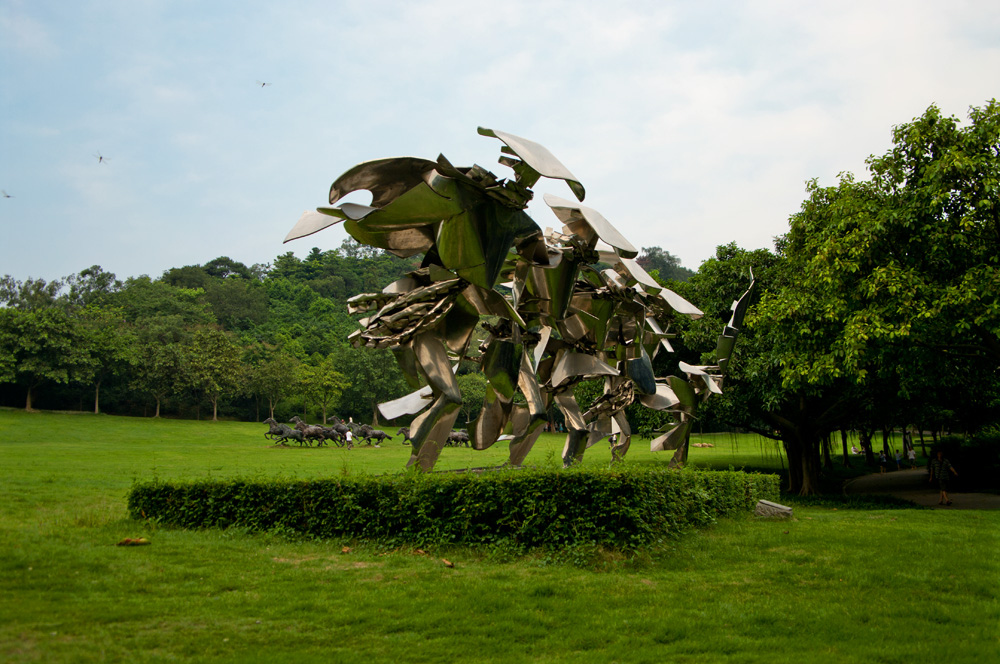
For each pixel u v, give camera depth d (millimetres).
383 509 9438
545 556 8578
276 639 5770
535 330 12812
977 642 6012
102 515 11125
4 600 6359
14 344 57531
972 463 25672
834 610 6891
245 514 10195
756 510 12992
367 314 10938
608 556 8477
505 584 7457
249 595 6926
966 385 21484
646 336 14336
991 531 11852
